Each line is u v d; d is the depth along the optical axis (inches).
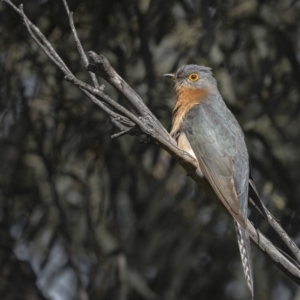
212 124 398.6
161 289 570.3
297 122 560.7
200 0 497.7
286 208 539.8
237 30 548.1
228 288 590.2
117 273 556.7
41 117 557.3
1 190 570.9
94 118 545.6
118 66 537.0
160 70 544.1
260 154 546.9
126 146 547.8
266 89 553.6
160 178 572.4
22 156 566.9
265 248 362.0
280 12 537.0
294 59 542.6
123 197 566.9
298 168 544.7
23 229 577.3
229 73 547.2
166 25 536.7
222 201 370.3
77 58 535.8
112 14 539.8
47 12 533.6
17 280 566.3
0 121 548.1
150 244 565.9
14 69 535.5
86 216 544.1
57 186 546.9
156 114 531.8
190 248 563.2
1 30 530.0
